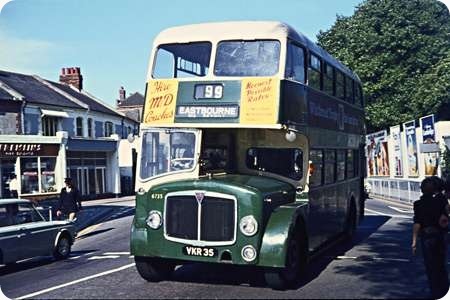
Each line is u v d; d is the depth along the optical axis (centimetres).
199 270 1106
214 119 948
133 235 934
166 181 960
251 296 858
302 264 977
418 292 877
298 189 1038
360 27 4291
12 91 3562
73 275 1112
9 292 961
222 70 963
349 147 1515
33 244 1305
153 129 985
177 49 1000
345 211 1450
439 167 2706
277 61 948
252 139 1058
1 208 1264
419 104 3912
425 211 839
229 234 877
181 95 977
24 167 3409
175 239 902
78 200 1892
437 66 3947
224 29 985
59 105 3909
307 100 1056
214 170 1012
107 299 858
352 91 1592
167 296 866
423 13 4206
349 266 1132
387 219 2123
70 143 3819
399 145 3456
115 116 4844
